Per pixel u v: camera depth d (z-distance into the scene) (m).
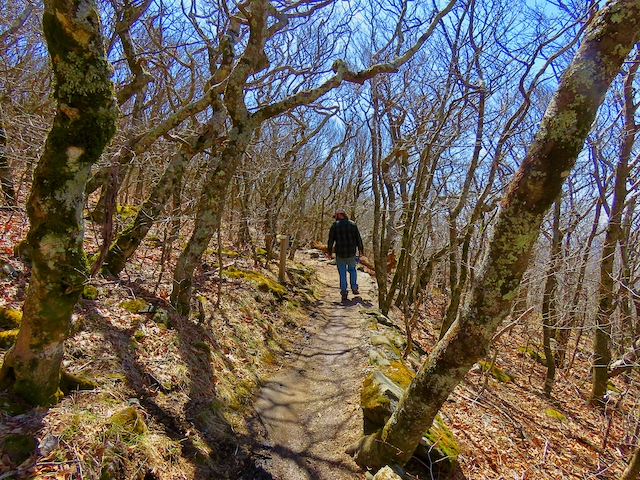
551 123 2.45
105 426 2.63
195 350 4.43
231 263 8.06
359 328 6.93
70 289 2.46
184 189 6.48
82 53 2.19
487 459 4.07
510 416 5.45
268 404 4.46
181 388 3.73
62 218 2.35
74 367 3.18
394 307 9.48
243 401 4.27
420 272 6.18
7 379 2.54
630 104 6.10
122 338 3.84
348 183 24.23
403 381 4.59
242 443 3.59
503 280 2.69
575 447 5.15
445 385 2.97
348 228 9.07
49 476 2.13
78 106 2.25
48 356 2.54
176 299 4.93
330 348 6.29
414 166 8.77
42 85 6.98
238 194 8.42
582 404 7.09
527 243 2.61
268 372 5.24
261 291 7.39
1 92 5.69
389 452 3.34
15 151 4.46
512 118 5.21
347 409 4.38
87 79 2.22
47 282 2.38
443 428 4.07
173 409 3.43
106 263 4.91
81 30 2.13
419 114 7.45
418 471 3.49
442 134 6.03
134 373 3.52
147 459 2.67
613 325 6.75
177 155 5.46
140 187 9.05
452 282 7.00
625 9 2.21
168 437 3.07
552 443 5.05
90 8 2.15
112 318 4.09
